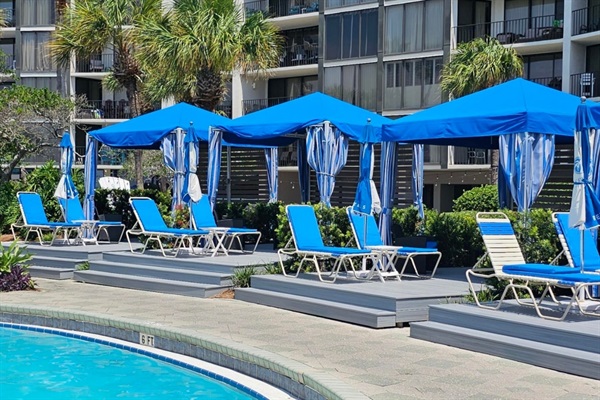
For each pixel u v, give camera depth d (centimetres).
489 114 1139
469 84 2844
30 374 874
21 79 4738
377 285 1137
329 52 3872
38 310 1118
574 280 823
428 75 3544
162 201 2198
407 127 1231
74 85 4772
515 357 812
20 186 2309
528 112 1108
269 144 1980
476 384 709
